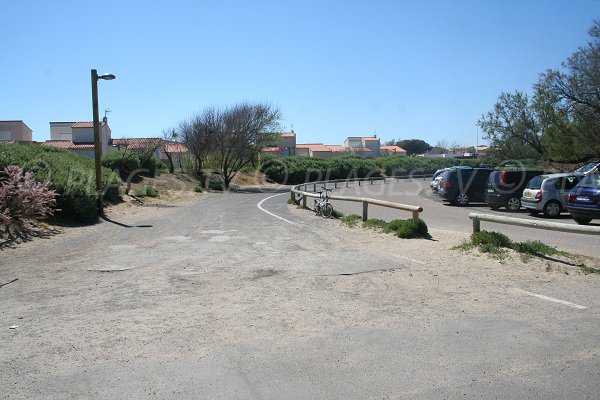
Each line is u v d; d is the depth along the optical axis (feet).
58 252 36.99
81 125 191.93
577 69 97.30
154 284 26.25
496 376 14.61
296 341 17.60
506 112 128.47
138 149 138.10
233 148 145.18
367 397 13.44
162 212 71.41
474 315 20.25
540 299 22.29
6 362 15.87
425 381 14.34
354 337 17.94
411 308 21.36
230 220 58.95
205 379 14.55
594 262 28.14
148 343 17.46
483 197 82.33
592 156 100.12
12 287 26.08
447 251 33.12
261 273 28.66
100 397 13.43
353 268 29.30
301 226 51.62
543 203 60.85
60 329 19.04
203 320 20.02
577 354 16.12
